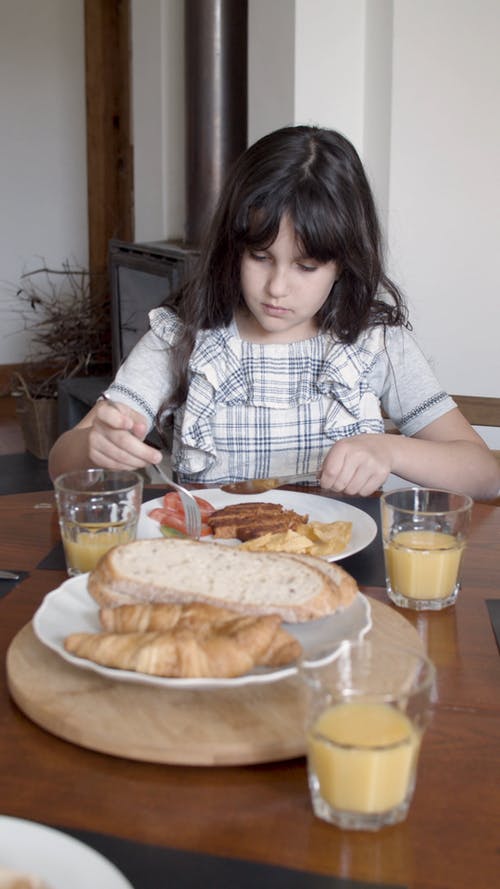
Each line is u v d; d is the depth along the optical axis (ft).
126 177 15.81
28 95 15.64
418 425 5.33
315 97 9.24
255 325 5.24
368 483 4.22
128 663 2.54
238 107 10.85
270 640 2.60
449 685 2.82
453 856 2.10
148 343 5.42
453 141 8.84
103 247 16.15
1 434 14.43
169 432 5.50
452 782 2.36
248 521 3.84
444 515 3.35
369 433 4.75
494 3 8.47
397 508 3.38
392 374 5.36
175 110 12.32
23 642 2.91
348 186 4.63
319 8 9.07
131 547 3.15
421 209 9.05
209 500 4.27
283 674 2.50
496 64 8.59
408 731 2.18
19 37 15.40
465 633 3.16
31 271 16.20
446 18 8.61
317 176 4.43
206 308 5.18
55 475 4.87
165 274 10.56
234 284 5.06
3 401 16.22
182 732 2.44
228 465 5.26
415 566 3.30
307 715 2.24
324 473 4.17
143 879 2.02
